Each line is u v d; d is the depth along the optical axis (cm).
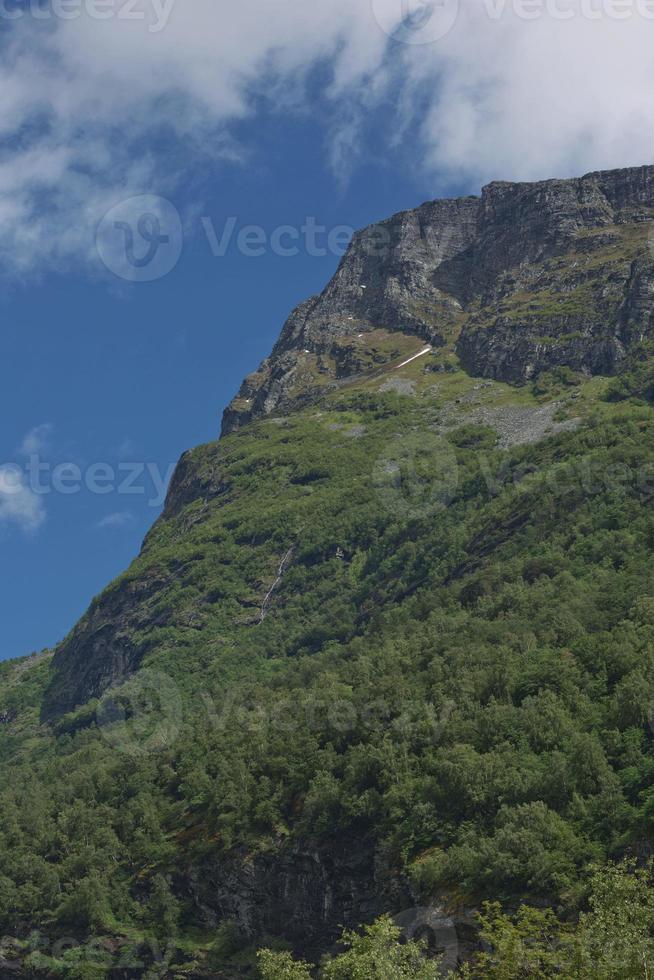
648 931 6938
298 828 11800
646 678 10950
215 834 12512
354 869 11156
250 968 11400
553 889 9262
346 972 7375
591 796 9906
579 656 11938
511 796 10256
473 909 9519
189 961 11794
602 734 10619
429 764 11275
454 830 10488
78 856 13062
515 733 11050
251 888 11862
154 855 12794
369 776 11656
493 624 13412
